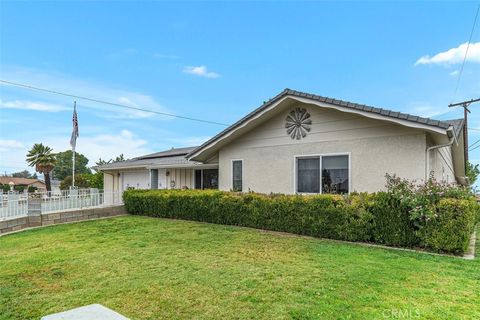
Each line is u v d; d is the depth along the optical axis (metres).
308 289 4.14
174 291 4.17
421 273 4.79
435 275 4.70
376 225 6.97
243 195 9.62
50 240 7.96
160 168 17.41
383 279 4.51
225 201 10.02
